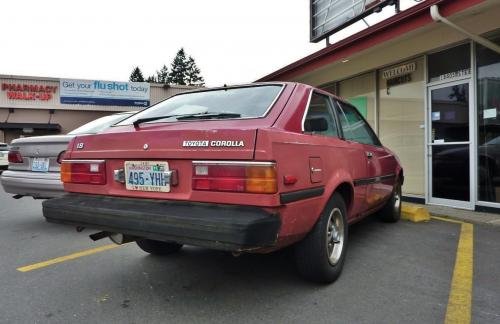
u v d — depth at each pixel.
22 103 28.36
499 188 6.89
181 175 3.20
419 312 3.23
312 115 3.80
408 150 8.66
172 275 4.09
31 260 4.68
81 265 4.45
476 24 6.84
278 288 3.72
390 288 3.71
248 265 4.35
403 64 8.70
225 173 3.00
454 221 6.52
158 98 31.20
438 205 7.91
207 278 4.00
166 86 31.33
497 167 6.91
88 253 4.89
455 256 4.66
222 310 3.30
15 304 3.46
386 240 5.35
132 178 3.45
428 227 6.09
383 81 9.27
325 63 8.91
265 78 11.14
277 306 3.36
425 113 8.14
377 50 8.84
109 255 4.79
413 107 8.50
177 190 3.22
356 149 4.46
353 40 7.90
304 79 11.25
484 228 6.03
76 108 29.36
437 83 7.89
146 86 30.78
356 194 4.31
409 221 6.50
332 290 3.66
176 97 4.46
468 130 7.32
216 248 2.85
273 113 3.43
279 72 10.44
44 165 5.97
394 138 9.00
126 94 30.34
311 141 3.49
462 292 3.62
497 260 4.52
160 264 4.42
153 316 3.21
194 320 3.13
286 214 3.03
